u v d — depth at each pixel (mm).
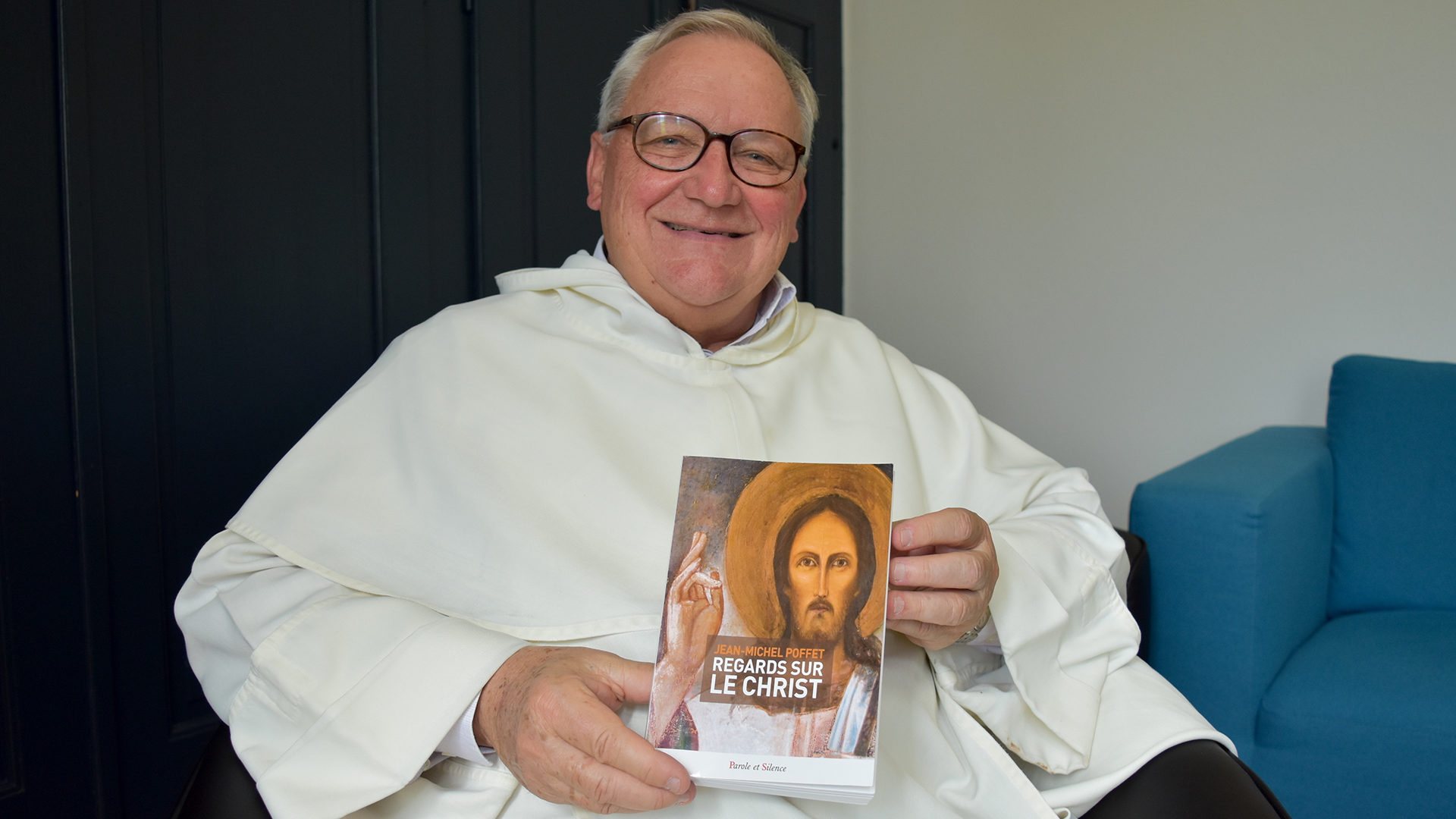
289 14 1625
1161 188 2441
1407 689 1408
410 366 1037
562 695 697
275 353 1642
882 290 2938
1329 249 2238
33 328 1358
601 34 2170
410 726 758
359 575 924
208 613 937
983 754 911
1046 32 2580
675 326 1103
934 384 1294
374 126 1752
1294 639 1635
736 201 1049
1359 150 2184
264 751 805
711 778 692
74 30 1369
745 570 731
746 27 1111
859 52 2912
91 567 1434
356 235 1747
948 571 810
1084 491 1184
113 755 1479
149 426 1488
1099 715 966
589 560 925
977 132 2717
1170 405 2475
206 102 1527
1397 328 2178
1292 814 1460
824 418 1141
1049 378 2652
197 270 1532
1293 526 1601
